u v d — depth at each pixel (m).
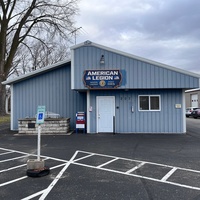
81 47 13.41
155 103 14.19
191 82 13.06
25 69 45.31
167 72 13.17
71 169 6.49
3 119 25.59
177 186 5.14
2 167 6.75
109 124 14.28
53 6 25.98
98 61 13.33
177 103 14.06
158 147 9.70
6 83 15.61
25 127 13.98
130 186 5.15
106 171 6.29
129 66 13.27
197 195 4.63
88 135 13.28
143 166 6.77
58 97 15.55
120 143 10.66
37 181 5.50
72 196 4.61
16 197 4.57
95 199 4.46
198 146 9.93
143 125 14.19
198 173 6.08
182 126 14.04
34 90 15.63
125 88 13.33
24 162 7.34
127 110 14.27
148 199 4.45
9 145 10.41
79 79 13.34
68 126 14.66
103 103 14.34
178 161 7.35
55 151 8.97
